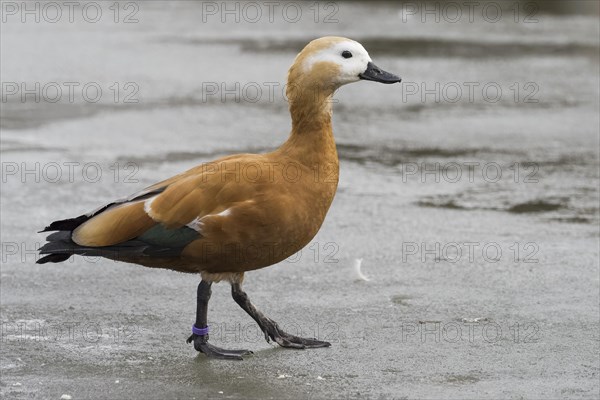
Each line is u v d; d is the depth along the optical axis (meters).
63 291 11.92
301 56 10.20
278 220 9.70
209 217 9.55
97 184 16.67
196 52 28.25
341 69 10.12
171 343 10.41
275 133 20.23
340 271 12.74
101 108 22.16
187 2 38.41
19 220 14.73
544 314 11.19
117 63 26.80
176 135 20.00
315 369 9.73
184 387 9.27
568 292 11.90
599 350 10.16
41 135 19.91
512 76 25.62
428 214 15.30
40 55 27.62
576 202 15.96
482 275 12.54
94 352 10.11
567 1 36.06
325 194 10.07
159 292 11.98
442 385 9.30
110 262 13.05
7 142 19.34
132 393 9.10
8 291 11.88
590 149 19.34
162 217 9.59
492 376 9.51
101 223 9.65
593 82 25.08
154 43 29.61
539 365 9.77
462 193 16.47
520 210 15.52
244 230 9.63
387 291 12.00
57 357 9.95
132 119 21.23
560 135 20.38
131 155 18.53
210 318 11.21
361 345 10.35
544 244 13.79
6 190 16.23
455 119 21.69
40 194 16.06
